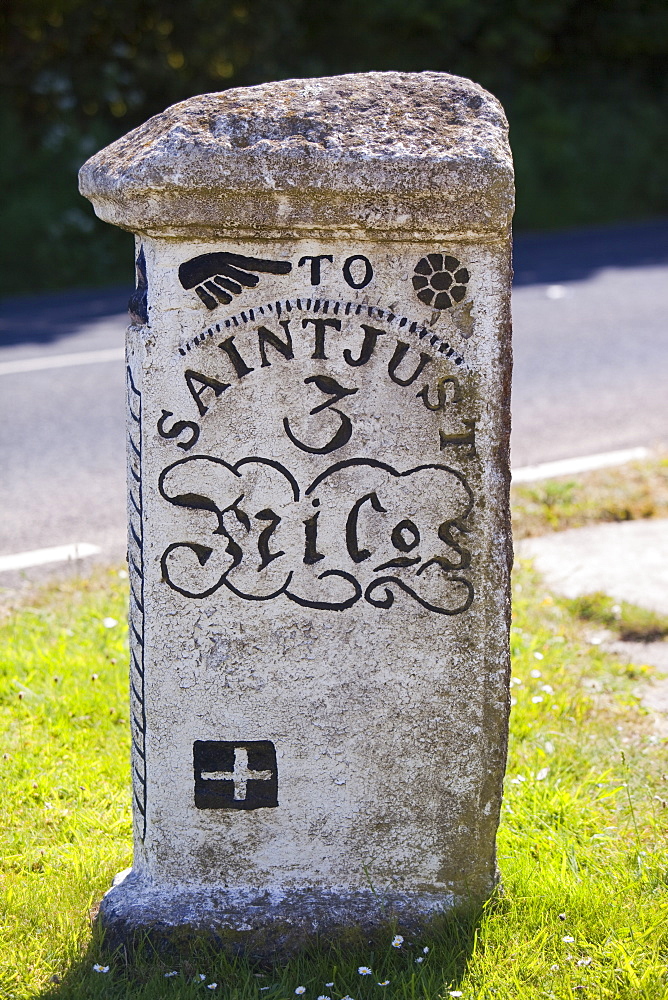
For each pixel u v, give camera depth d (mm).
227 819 2486
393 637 2416
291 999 2301
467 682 2445
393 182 2131
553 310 9328
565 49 16203
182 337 2275
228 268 2246
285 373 2295
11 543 4785
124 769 3148
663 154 15883
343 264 2248
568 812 2885
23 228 10984
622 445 6059
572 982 2318
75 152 11773
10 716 3402
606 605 4215
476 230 2205
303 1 13844
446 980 2324
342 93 2264
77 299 10305
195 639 2404
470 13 14570
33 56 11789
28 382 7223
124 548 4754
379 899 2510
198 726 2443
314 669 2422
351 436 2328
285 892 2514
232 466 2334
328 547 2375
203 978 2348
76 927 2502
